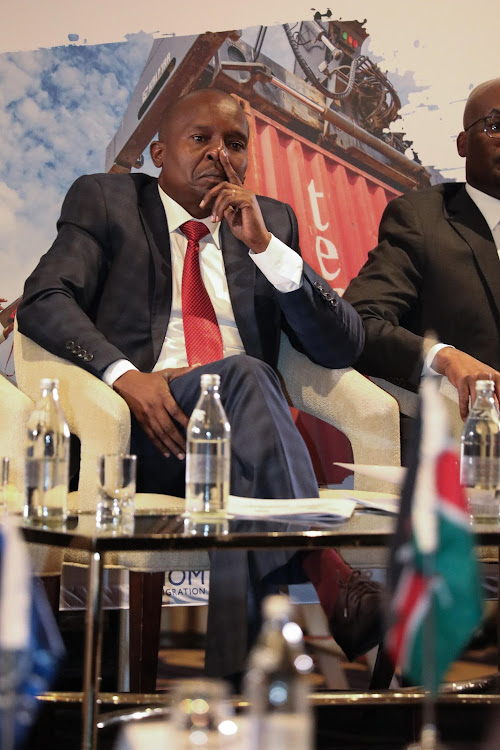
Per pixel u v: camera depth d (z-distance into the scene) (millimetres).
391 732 3994
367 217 7703
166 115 5527
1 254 7637
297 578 3342
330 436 6609
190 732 1446
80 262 5012
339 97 7695
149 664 4148
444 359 5047
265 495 3629
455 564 1505
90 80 7742
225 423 3129
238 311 5266
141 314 5094
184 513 3289
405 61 7676
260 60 7699
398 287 5785
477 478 3326
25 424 4102
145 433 4480
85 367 4453
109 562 3920
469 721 3992
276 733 1456
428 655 1533
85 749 2639
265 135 7660
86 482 4156
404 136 7680
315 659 5414
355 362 5352
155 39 7746
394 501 3439
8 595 1525
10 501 3752
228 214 5000
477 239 5980
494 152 6027
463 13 7637
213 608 3311
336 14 7703
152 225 5316
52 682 4719
